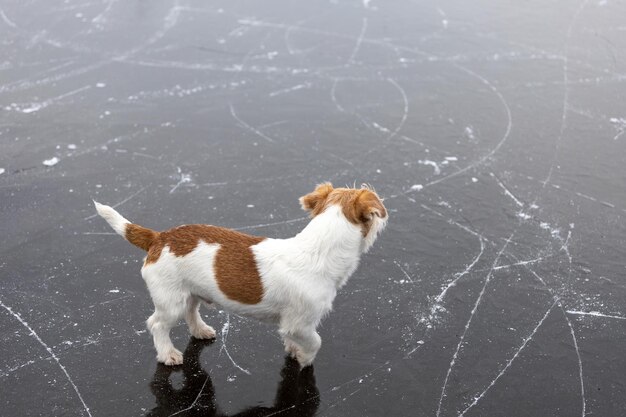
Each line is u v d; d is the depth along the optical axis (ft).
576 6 14.38
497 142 10.26
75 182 9.52
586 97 11.08
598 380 7.59
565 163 9.93
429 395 7.47
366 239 7.30
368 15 13.79
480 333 7.95
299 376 7.59
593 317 8.10
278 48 12.41
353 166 9.86
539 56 12.34
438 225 9.05
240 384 7.52
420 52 12.42
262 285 7.23
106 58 11.93
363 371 7.63
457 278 8.46
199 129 10.40
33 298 8.18
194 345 7.82
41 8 13.71
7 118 10.44
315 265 7.22
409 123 10.59
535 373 7.64
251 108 10.80
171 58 11.99
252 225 9.02
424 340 7.89
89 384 7.49
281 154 10.03
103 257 8.61
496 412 7.36
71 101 10.79
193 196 9.37
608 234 8.96
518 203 9.35
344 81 11.46
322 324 8.01
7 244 8.72
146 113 10.63
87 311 8.07
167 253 7.30
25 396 7.39
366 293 8.30
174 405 7.36
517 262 8.63
